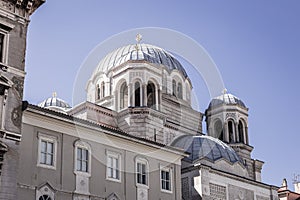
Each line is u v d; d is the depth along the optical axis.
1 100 28.27
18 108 29.06
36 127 31.25
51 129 32.12
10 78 28.94
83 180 32.97
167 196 39.19
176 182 40.47
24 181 29.22
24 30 30.67
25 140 30.14
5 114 28.16
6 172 27.36
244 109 67.00
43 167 30.83
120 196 35.16
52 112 31.89
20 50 30.06
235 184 49.16
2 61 28.95
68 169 32.34
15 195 27.48
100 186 34.06
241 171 53.34
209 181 46.19
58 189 31.28
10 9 30.23
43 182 30.47
